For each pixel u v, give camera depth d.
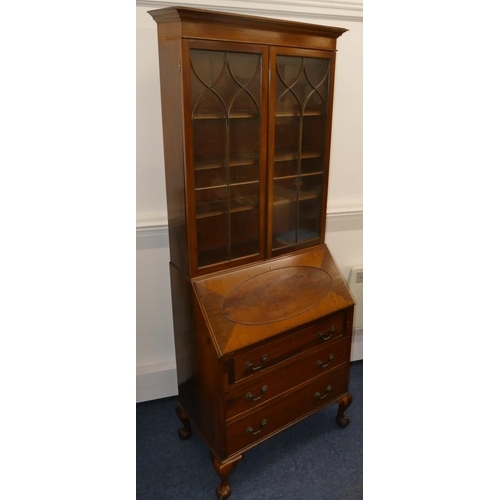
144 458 2.05
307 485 1.92
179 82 1.47
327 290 1.97
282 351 1.81
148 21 1.83
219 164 1.65
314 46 1.72
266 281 1.83
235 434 1.78
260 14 2.00
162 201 2.09
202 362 1.75
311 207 2.00
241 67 1.57
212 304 1.68
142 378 2.31
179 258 1.79
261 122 1.67
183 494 1.88
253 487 1.91
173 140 1.60
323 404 2.09
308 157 1.90
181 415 2.12
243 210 1.76
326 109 1.87
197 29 1.42
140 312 2.21
